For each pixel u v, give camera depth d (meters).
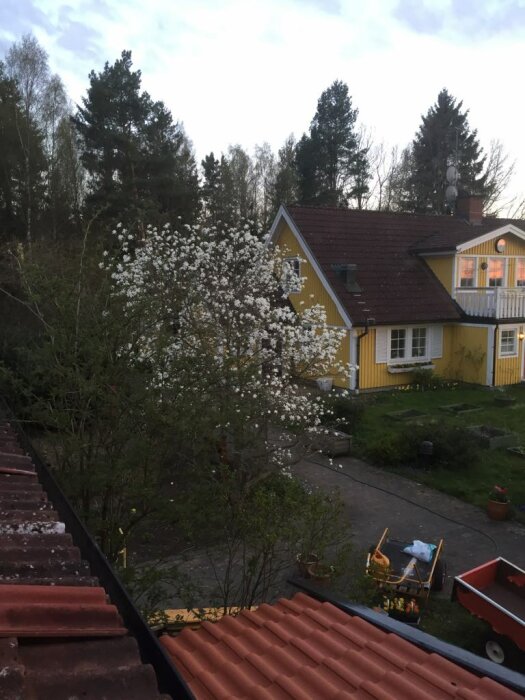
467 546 9.68
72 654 2.60
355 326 19.27
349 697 3.41
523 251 23.61
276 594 7.42
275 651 4.05
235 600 7.25
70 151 37.62
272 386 11.38
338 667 3.76
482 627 7.44
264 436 10.02
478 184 51.91
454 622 7.57
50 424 6.38
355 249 21.89
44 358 6.11
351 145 48.62
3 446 6.41
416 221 24.59
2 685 2.13
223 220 18.30
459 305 21.73
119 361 6.15
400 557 8.34
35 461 5.67
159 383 6.21
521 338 21.34
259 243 13.02
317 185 47.47
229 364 6.95
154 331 7.09
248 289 12.43
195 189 34.06
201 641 4.36
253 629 4.50
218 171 43.94
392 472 12.98
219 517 6.26
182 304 9.45
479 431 14.92
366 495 11.73
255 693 3.53
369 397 19.11
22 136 32.28
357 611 4.80
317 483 12.31
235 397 7.32
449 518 10.73
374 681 3.64
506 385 21.23
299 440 10.98
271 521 6.29
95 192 31.66
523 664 6.61
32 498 4.68
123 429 5.86
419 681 3.66
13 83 34.38
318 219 22.28
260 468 8.53
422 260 22.89
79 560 3.51
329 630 4.45
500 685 3.59
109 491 6.06
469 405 18.03
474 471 12.87
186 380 6.24
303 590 5.64
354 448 14.24
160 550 8.60
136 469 6.03
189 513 5.97
